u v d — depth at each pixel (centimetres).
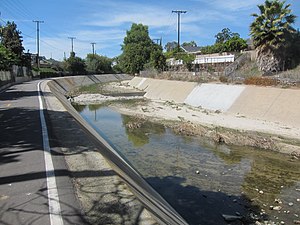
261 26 3475
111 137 1953
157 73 6156
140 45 8731
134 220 419
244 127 2127
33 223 412
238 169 1342
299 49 3678
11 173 616
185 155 1548
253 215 902
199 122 2333
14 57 4612
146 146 1722
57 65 9325
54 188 532
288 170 1338
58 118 1352
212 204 977
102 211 445
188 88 3916
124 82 7700
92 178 584
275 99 2509
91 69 9956
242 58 4438
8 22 5812
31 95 2430
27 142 888
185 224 691
